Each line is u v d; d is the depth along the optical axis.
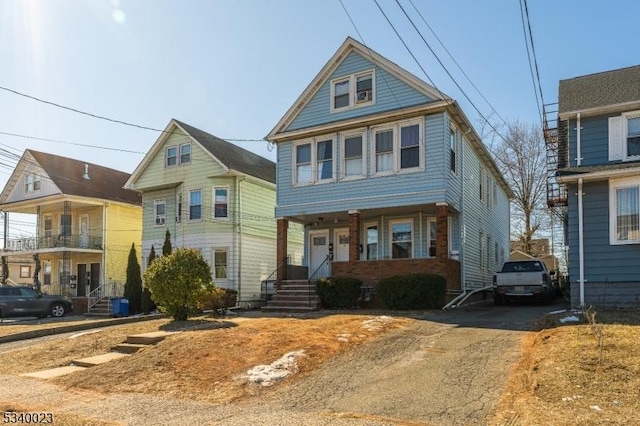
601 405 6.04
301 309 17.80
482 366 8.11
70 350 12.03
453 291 17.56
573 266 14.61
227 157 25.81
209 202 24.89
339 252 21.23
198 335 11.63
